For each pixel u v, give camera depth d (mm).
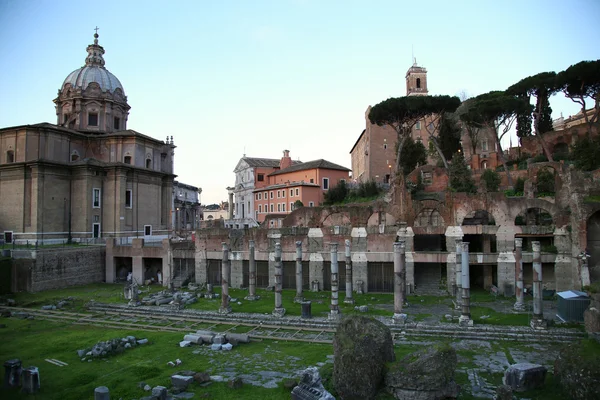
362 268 52969
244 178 119375
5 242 64375
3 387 23953
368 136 101438
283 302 47375
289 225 60281
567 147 75812
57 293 53312
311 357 29172
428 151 92250
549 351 29938
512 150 83125
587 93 67000
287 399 22297
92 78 80250
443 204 51500
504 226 49594
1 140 68312
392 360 23984
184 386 23766
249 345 32375
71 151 72938
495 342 32219
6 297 50094
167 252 60094
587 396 20938
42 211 64000
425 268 54844
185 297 48562
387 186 87000
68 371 26688
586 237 44625
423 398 21672
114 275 63156
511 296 48031
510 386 23203
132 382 24625
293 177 106375
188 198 132250
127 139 74750
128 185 72125
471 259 49594
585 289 37500
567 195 49156
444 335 33906
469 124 73438
